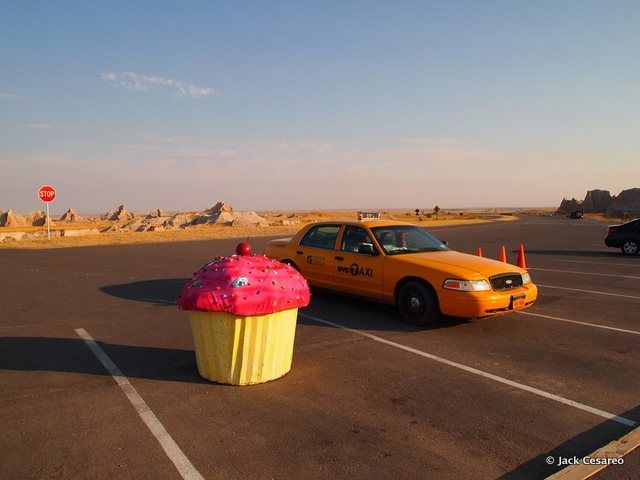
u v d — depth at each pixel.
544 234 34.72
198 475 3.47
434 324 7.93
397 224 9.27
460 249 22.19
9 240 31.30
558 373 5.64
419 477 3.45
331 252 9.20
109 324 7.89
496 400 4.83
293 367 5.80
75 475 3.47
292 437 4.03
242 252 5.62
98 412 4.52
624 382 5.36
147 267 15.33
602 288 11.68
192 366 5.82
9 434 4.09
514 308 7.53
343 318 8.30
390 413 4.51
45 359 6.09
